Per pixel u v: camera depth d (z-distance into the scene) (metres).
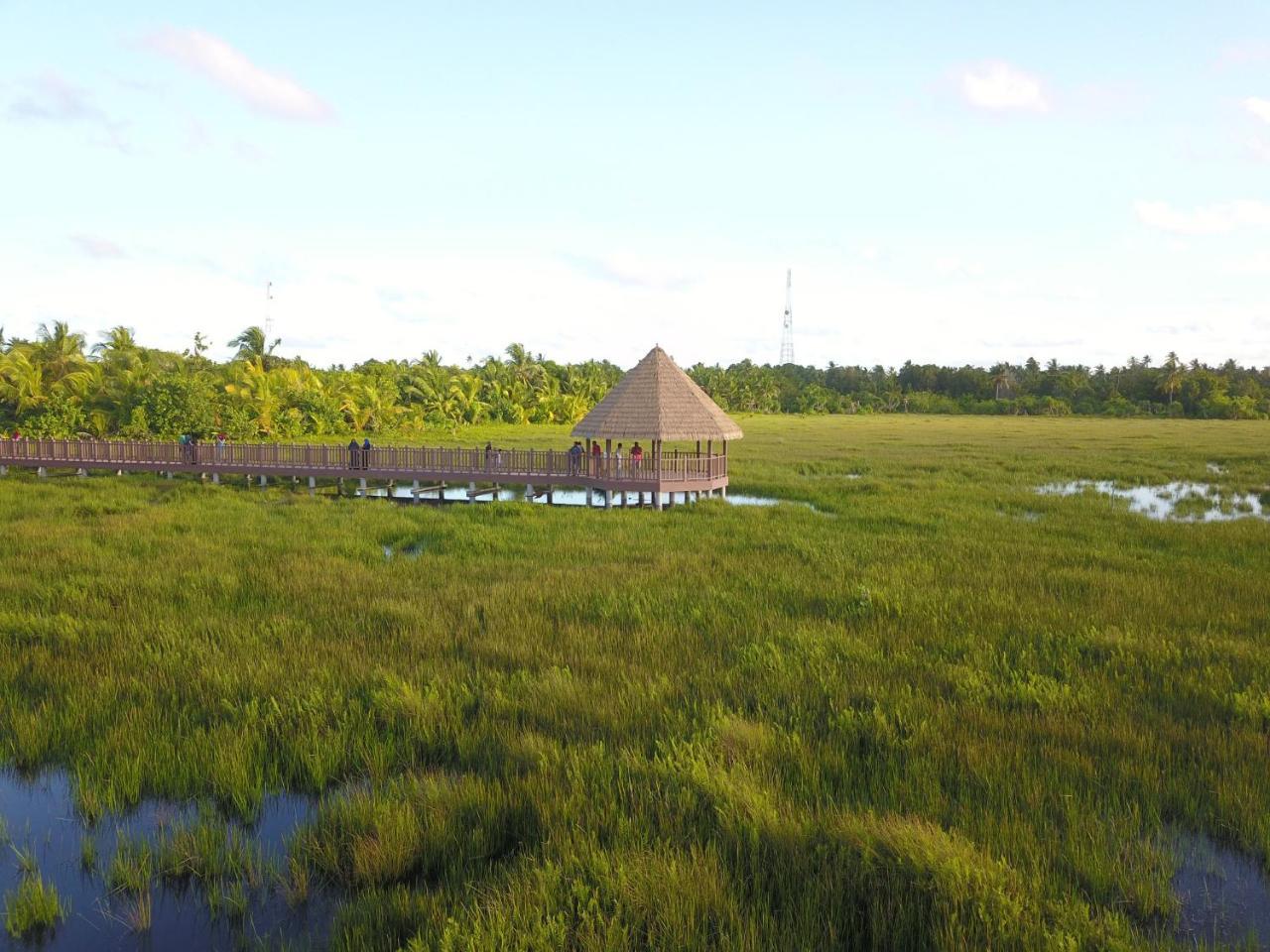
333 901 7.26
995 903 6.58
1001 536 23.30
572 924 6.59
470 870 7.44
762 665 12.09
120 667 12.03
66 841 8.16
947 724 10.14
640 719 10.34
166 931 6.91
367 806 8.20
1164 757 9.31
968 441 64.06
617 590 16.41
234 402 52.19
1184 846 7.79
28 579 16.94
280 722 10.30
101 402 50.28
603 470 29.27
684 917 6.61
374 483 35.56
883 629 13.98
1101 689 11.23
